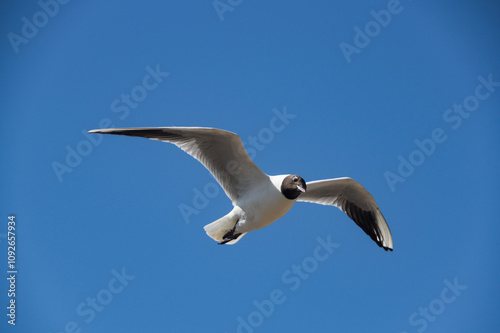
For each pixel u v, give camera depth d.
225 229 12.66
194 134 11.97
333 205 14.65
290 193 12.15
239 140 11.76
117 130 11.46
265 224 12.63
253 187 12.48
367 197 14.34
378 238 14.88
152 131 11.74
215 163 12.51
